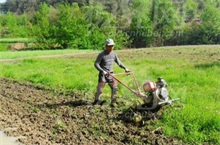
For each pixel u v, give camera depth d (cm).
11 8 13425
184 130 849
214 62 2227
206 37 6469
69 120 1004
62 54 3909
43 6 8375
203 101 1066
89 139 854
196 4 7350
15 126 965
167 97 966
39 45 5994
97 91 1134
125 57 3031
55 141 846
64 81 1548
